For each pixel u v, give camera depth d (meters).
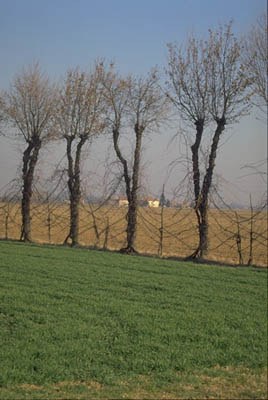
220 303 17.17
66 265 24.20
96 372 10.51
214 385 10.07
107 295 17.77
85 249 32.66
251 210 28.83
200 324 14.37
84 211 35.53
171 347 12.31
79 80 35.88
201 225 30.50
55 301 16.56
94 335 12.95
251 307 16.75
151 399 9.20
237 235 29.52
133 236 32.84
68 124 35.94
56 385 9.77
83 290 18.47
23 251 29.52
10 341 12.32
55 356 11.29
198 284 20.50
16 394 9.16
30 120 38.12
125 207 34.28
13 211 39.94
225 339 13.05
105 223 37.44
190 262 28.20
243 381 10.34
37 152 38.22
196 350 12.17
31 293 17.56
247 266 27.88
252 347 12.55
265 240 29.48
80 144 35.78
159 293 18.52
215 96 30.22
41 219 39.31
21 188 38.38
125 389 9.66
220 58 30.06
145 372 10.68
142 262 26.44
